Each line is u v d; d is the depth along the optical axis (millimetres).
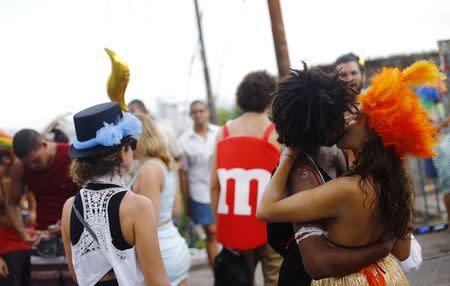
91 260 2215
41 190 3838
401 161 1976
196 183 5734
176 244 3318
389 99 1859
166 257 3238
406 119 1845
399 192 1934
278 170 2033
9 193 3898
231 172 3303
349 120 1959
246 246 3258
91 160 2252
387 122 1854
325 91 1903
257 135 3379
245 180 3281
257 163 3277
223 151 3373
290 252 2166
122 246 2184
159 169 3221
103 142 2180
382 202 1915
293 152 2023
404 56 5625
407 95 1863
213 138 5793
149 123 3299
